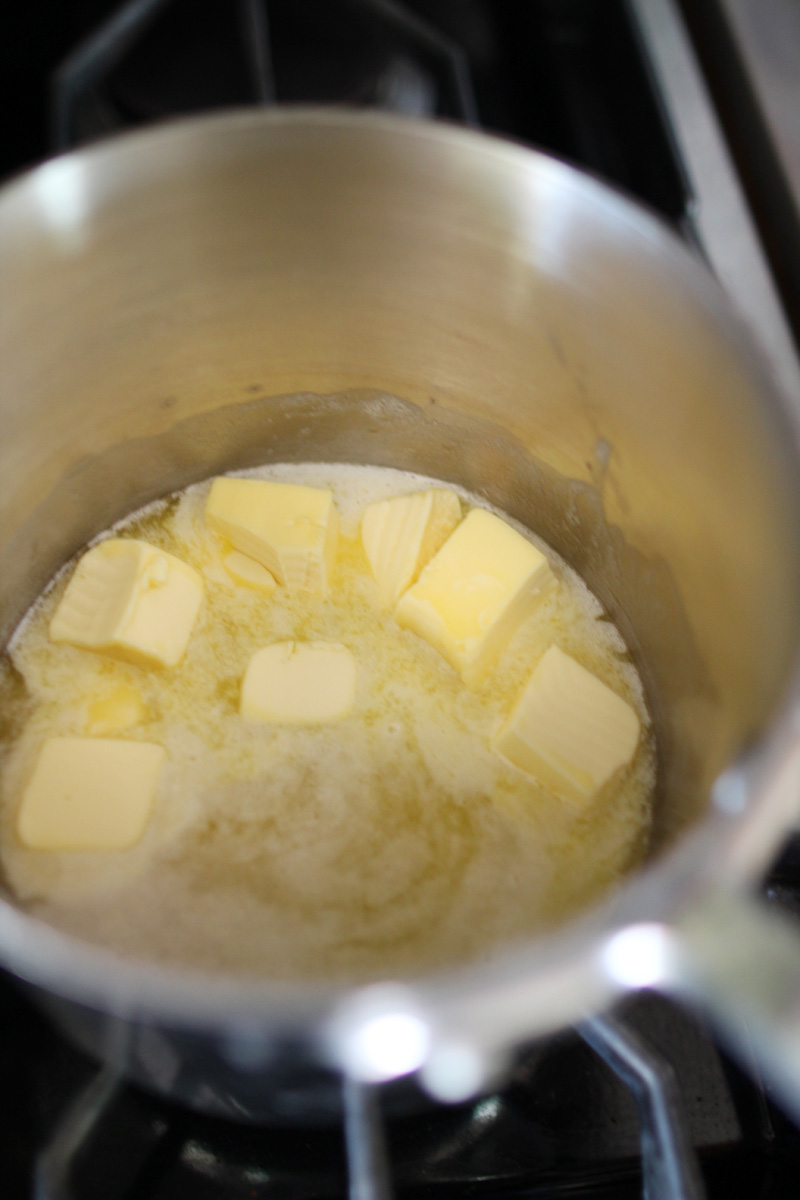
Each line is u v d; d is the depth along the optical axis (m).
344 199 0.30
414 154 0.29
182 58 0.42
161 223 0.29
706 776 0.28
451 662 0.34
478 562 0.34
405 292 0.32
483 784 0.32
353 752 0.32
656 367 0.29
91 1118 0.29
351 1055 0.22
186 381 0.33
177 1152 0.29
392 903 0.31
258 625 0.34
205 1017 0.20
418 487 0.38
